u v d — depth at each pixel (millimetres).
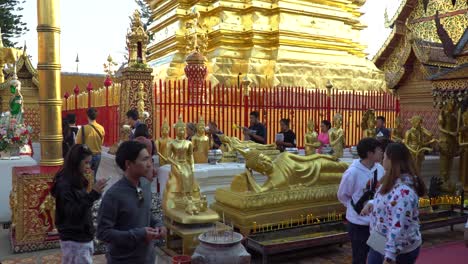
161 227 4082
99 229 3857
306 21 18328
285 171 8141
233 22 17578
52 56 7820
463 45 11562
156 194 8859
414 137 11250
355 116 14898
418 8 21734
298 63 17312
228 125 12406
